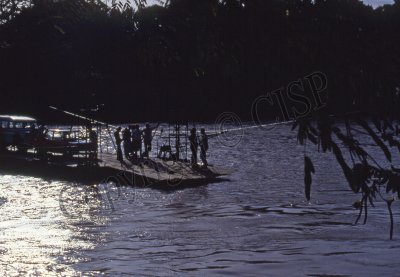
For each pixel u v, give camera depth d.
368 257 16.72
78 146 38.78
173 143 58.44
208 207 26.00
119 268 15.70
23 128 46.19
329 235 19.83
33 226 21.42
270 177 37.31
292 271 15.38
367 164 3.22
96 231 20.66
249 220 22.73
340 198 27.95
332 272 15.26
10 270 15.42
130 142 39.94
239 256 17.09
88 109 30.05
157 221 22.48
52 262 16.06
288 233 20.31
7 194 29.94
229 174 36.59
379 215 22.98
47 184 33.72
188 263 16.22
